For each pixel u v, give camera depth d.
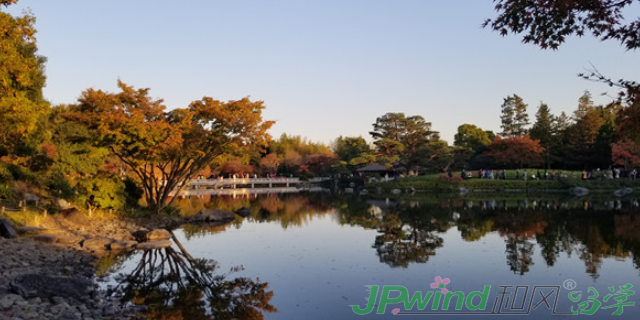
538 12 5.68
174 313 8.58
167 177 27.14
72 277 10.76
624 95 5.46
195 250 15.34
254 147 26.81
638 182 44.12
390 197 43.38
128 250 15.24
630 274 11.13
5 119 13.16
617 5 5.39
